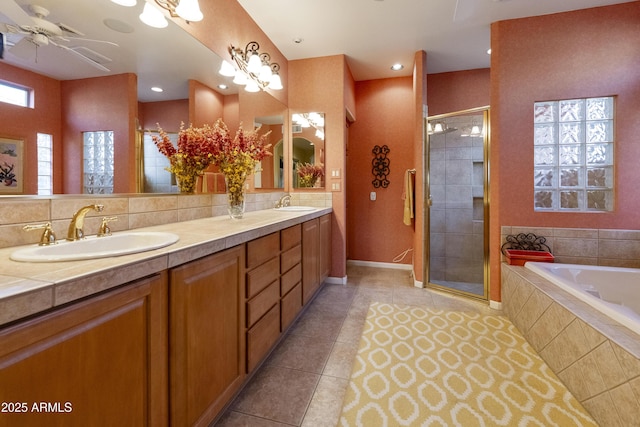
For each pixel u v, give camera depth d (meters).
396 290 3.14
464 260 3.21
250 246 1.53
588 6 2.38
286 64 3.36
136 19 1.53
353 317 2.45
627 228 2.36
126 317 0.84
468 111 2.85
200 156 1.97
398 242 4.00
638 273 2.18
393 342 2.03
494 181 2.64
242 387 1.55
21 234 1.07
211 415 1.21
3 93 1.01
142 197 1.58
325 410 1.40
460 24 2.66
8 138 1.03
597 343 1.34
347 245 4.15
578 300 1.69
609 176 2.44
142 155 1.59
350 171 4.12
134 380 0.87
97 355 0.76
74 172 1.26
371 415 1.36
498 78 2.59
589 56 2.40
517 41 2.55
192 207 1.97
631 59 2.33
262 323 1.66
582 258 2.45
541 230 2.53
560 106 2.53
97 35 1.34
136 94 1.54
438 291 3.11
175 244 1.10
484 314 2.50
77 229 1.17
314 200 3.37
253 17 2.58
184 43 1.84
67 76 1.22
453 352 1.90
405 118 3.91
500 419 1.33
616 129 2.37
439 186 3.27
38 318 0.63
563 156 2.54
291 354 1.89
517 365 1.75
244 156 1.99
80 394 0.72
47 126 1.15
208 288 1.19
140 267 0.87
